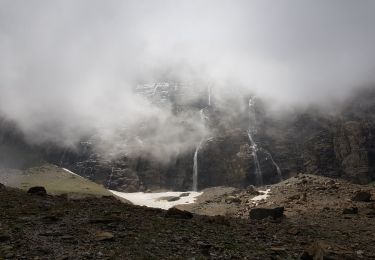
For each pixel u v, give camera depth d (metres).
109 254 19.52
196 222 29.34
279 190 78.44
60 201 33.72
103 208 31.00
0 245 19.78
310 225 34.56
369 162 151.88
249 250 22.30
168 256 19.97
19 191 36.78
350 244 26.34
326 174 155.25
